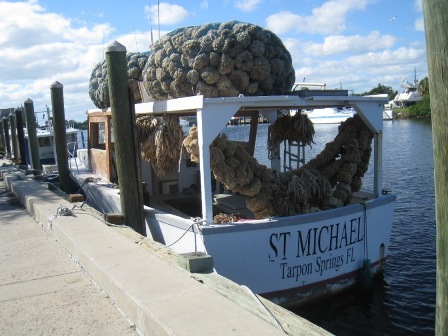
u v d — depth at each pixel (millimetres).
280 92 6602
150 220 6992
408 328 6434
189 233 5898
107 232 6121
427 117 69375
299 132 7598
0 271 5383
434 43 2189
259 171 6258
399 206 13609
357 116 7090
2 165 18516
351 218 6445
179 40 6414
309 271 6156
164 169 7809
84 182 9766
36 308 4262
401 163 22484
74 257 5707
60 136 11516
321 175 6668
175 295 3805
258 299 3686
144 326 3602
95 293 4543
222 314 3387
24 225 7801
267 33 6441
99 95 9148
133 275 4359
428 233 10875
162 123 7574
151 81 6863
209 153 5656
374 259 6926
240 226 5668
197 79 6180
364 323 6438
